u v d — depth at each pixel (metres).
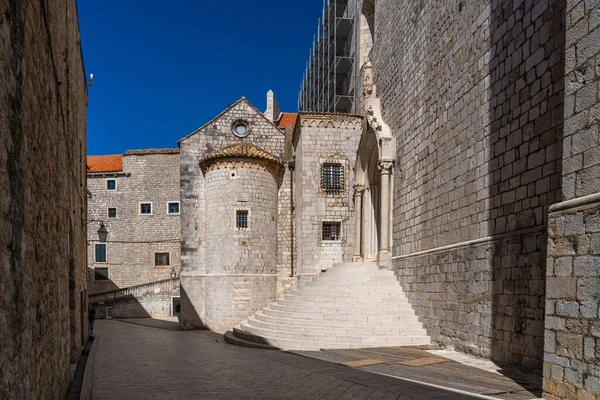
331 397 7.29
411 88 15.92
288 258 25.75
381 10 20.48
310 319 14.53
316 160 23.69
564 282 6.44
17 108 3.71
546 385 6.66
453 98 12.46
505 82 9.97
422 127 14.70
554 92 8.34
